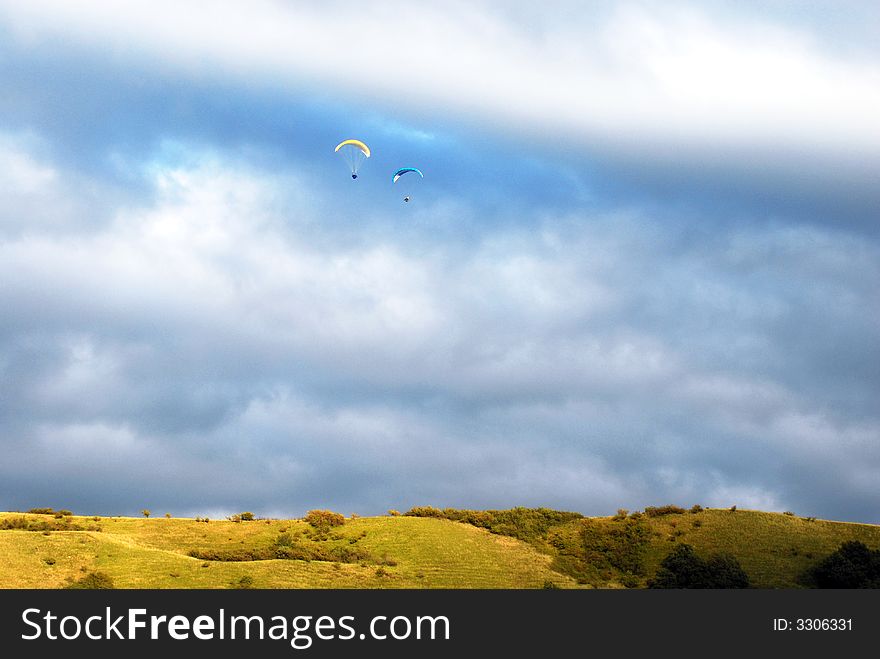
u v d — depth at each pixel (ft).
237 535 322.96
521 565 300.40
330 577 264.31
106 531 321.11
